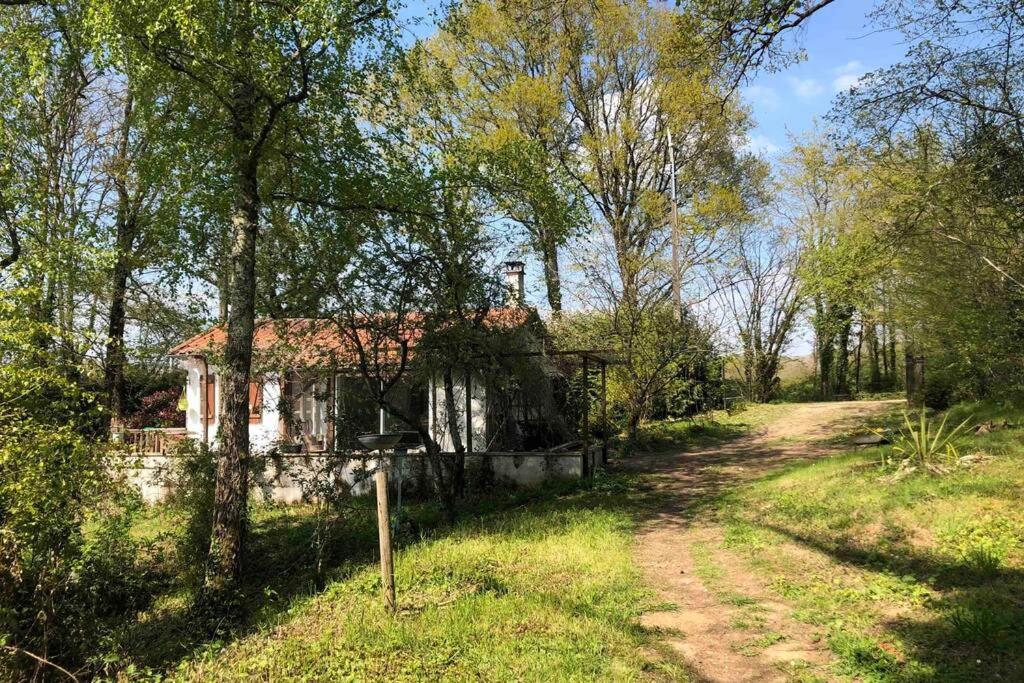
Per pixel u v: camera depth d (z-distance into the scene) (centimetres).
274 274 1105
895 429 1589
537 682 466
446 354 1213
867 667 462
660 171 2669
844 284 1667
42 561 691
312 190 1052
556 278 1769
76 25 975
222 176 966
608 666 492
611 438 2089
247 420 898
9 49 1038
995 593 548
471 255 1187
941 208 1230
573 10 2000
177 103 934
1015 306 1274
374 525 1124
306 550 1014
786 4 885
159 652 707
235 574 839
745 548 823
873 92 1241
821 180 2323
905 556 680
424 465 1458
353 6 817
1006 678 411
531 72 2252
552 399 1777
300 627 673
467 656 521
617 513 1113
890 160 1336
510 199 1234
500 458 1509
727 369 4119
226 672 575
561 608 622
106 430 759
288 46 845
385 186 1064
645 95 2448
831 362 4678
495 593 673
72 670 692
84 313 1586
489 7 1995
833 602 603
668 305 2180
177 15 697
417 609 641
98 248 1026
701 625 584
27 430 629
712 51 984
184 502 1050
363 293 1132
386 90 1034
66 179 1609
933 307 1512
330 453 1088
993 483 818
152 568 998
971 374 1588
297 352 1198
